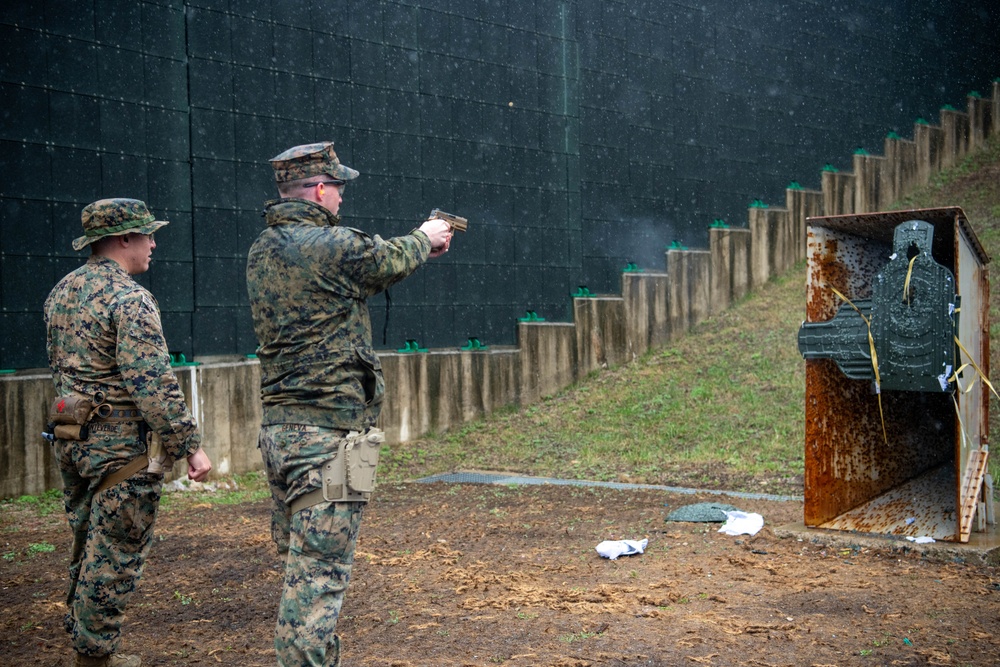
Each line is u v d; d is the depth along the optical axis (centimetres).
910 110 1848
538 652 402
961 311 568
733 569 550
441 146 1212
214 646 429
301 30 1073
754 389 1199
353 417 317
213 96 999
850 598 480
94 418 355
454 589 514
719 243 1514
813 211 1661
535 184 1316
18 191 861
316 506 307
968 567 539
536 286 1316
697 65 1523
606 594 496
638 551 597
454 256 1225
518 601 484
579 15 1372
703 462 991
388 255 323
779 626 434
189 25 980
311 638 299
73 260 898
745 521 664
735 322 1453
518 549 623
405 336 1174
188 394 944
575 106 1364
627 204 1423
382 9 1149
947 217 571
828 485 630
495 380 1252
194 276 981
